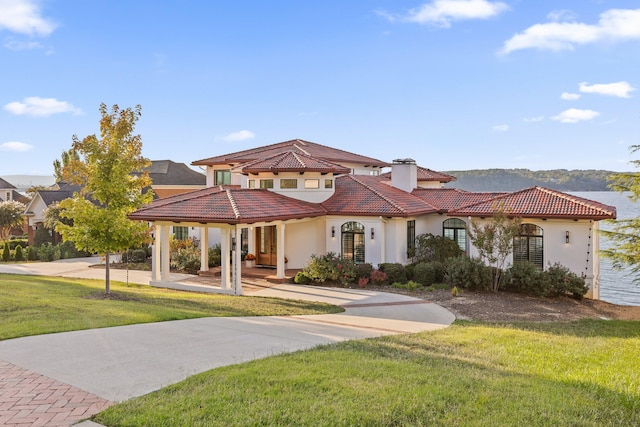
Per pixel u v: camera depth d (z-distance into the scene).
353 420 5.36
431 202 26.86
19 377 7.17
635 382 7.45
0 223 43.62
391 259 22.94
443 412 5.73
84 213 15.01
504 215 19.75
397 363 7.97
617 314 17.25
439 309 16.39
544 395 6.47
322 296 18.58
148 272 25.12
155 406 5.86
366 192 25.12
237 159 31.56
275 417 5.43
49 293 15.16
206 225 19.50
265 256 25.16
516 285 19.81
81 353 8.45
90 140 15.04
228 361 8.13
